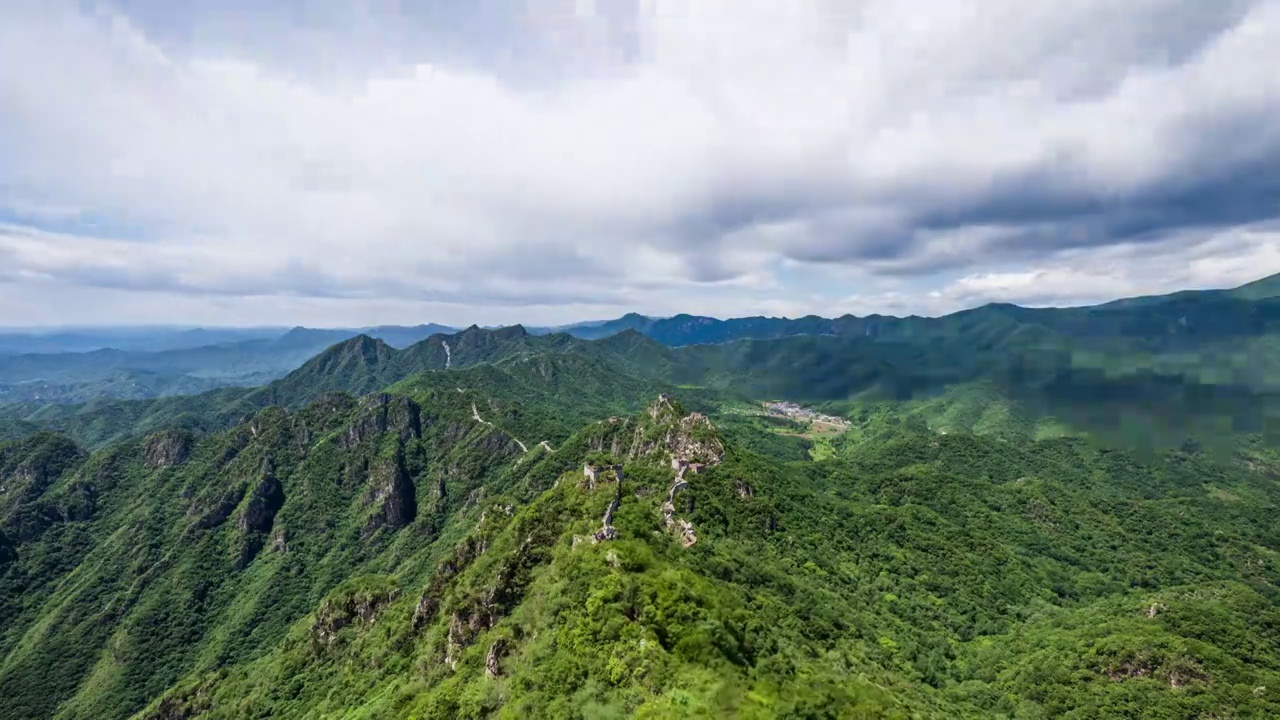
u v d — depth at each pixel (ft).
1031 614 499.92
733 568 389.19
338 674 437.58
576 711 228.43
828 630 370.12
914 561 547.90
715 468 575.79
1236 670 359.87
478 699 260.42
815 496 622.95
